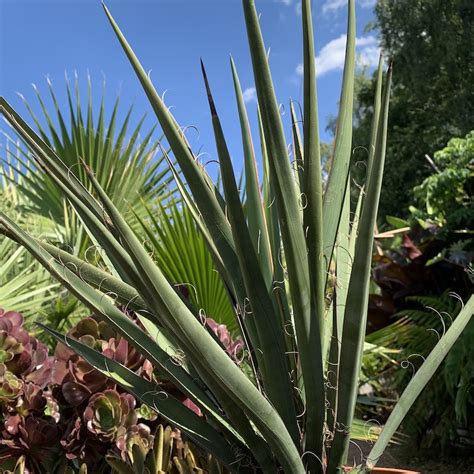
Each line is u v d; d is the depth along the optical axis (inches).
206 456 48.6
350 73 45.3
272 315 40.3
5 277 102.2
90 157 160.1
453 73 532.7
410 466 125.7
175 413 43.2
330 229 44.8
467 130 515.2
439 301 126.6
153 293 34.4
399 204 546.6
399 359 128.1
